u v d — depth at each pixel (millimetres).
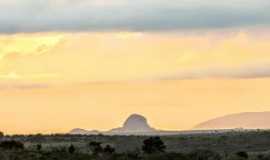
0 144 155500
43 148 163625
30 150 148875
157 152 162125
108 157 142625
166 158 148000
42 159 135500
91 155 144750
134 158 144500
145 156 148500
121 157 143625
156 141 168000
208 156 162375
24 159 134125
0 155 136250
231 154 177625
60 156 140250
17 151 145125
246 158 170250
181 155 154125
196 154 160500
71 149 151125
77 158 139000
